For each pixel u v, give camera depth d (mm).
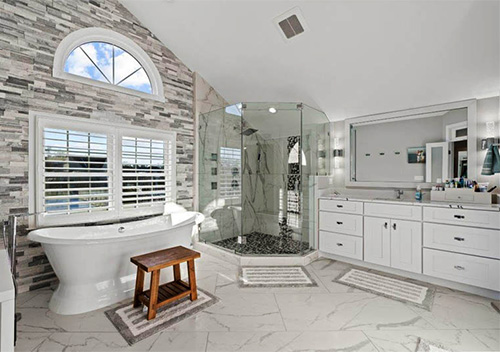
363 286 2725
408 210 2914
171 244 2891
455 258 2617
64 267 2240
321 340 1843
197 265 3346
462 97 2988
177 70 3930
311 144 3766
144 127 3496
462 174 3012
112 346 1774
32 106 2598
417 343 1807
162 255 2393
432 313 2197
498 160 2717
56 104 2754
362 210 3266
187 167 4051
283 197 4191
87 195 2959
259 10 2875
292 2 2689
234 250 3648
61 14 2797
